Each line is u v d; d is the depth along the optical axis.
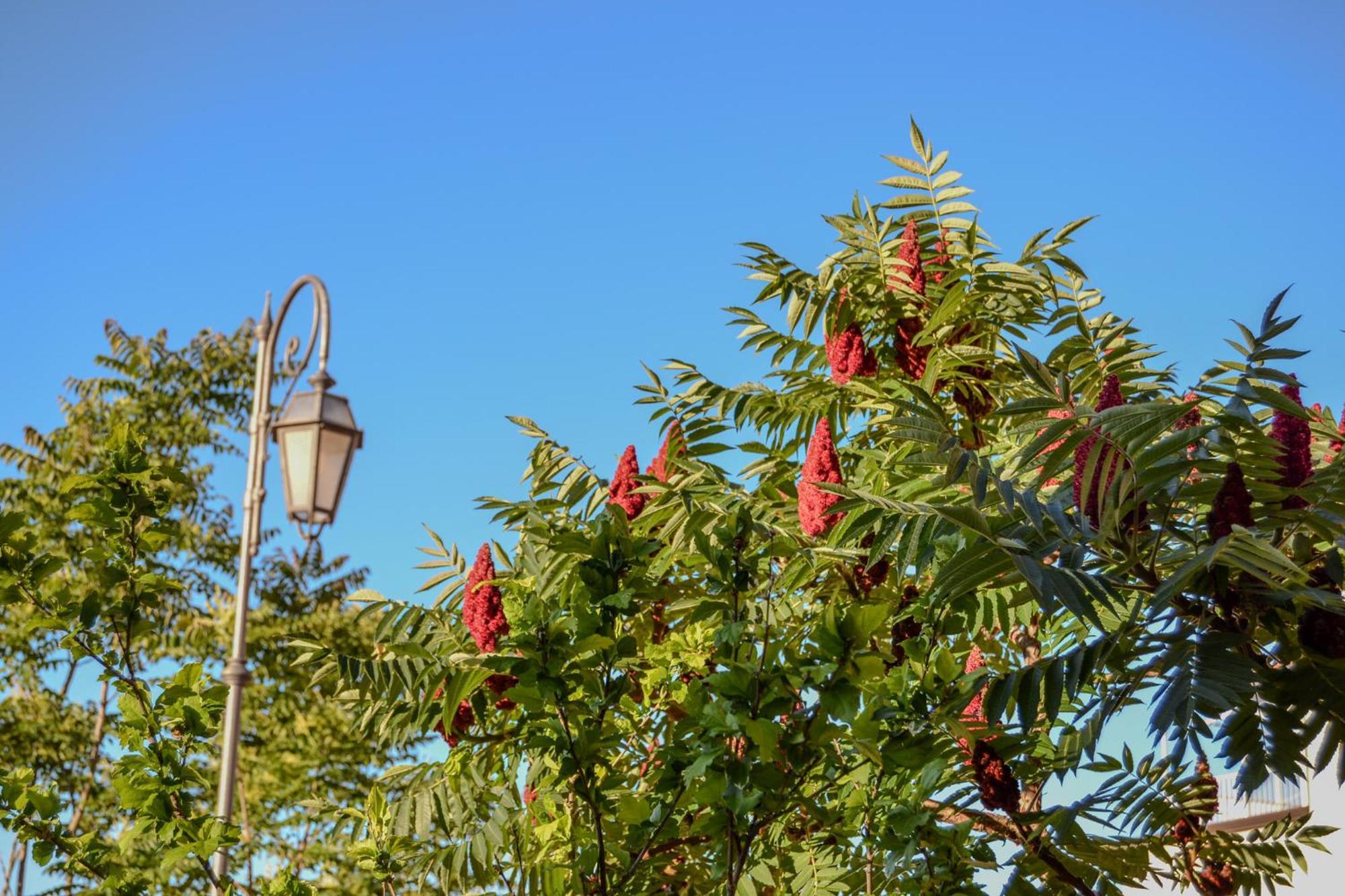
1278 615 3.88
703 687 3.44
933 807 4.57
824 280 5.91
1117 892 4.97
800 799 3.60
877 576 4.68
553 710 3.63
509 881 5.04
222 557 20.75
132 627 4.05
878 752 3.65
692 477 5.12
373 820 5.20
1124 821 4.94
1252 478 3.91
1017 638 5.42
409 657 4.70
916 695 3.72
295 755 17.88
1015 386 5.55
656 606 5.32
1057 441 3.75
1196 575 3.77
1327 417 5.14
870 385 5.57
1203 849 5.39
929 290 5.79
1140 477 3.67
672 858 4.74
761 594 4.54
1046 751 5.04
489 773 5.14
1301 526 3.91
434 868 5.07
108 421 20.41
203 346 21.95
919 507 3.64
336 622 19.88
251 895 4.67
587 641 3.35
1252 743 3.65
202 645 19.33
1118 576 3.84
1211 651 3.59
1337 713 3.59
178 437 20.72
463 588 5.52
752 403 5.82
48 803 4.04
